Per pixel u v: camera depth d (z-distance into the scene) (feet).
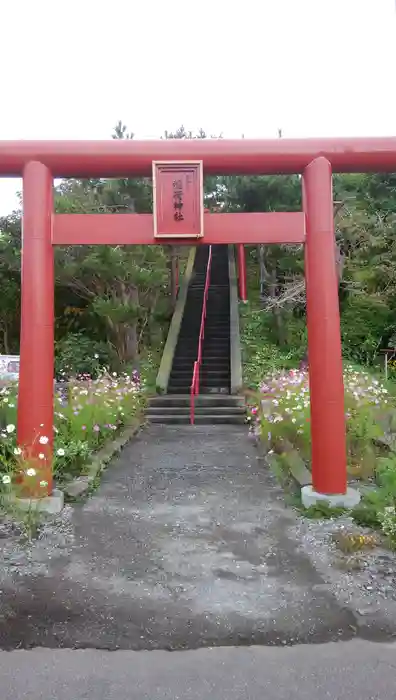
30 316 17.58
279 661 9.50
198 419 36.40
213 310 57.82
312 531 15.71
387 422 25.22
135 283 43.19
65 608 11.32
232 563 13.62
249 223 17.99
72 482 20.20
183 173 17.65
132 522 16.74
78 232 17.92
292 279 48.55
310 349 18.13
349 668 9.29
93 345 46.52
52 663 9.44
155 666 9.36
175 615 11.04
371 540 14.30
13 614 11.07
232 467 24.07
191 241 17.92
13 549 14.48
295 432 24.73
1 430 20.47
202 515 17.44
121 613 11.12
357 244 47.88
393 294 49.90
